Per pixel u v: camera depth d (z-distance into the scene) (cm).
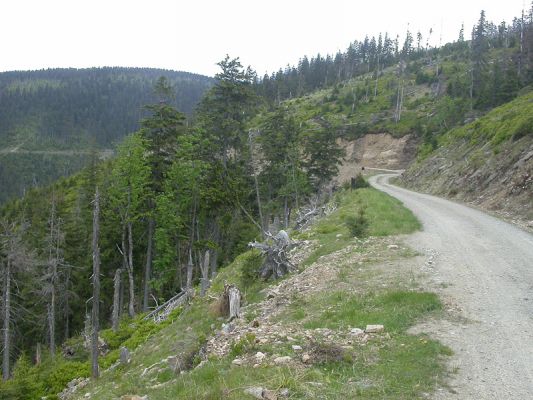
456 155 4503
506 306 1039
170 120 3512
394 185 5706
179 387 830
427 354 788
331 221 2502
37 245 4178
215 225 4178
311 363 788
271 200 4706
